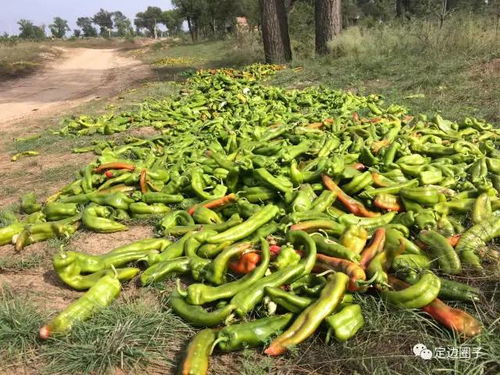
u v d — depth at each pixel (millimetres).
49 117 2896
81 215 1156
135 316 764
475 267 804
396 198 1045
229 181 1194
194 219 1091
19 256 1052
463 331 668
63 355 699
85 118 2375
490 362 630
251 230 950
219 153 1399
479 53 2639
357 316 710
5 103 3830
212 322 735
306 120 1801
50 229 1107
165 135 1853
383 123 1587
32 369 695
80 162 1749
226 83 2791
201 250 928
